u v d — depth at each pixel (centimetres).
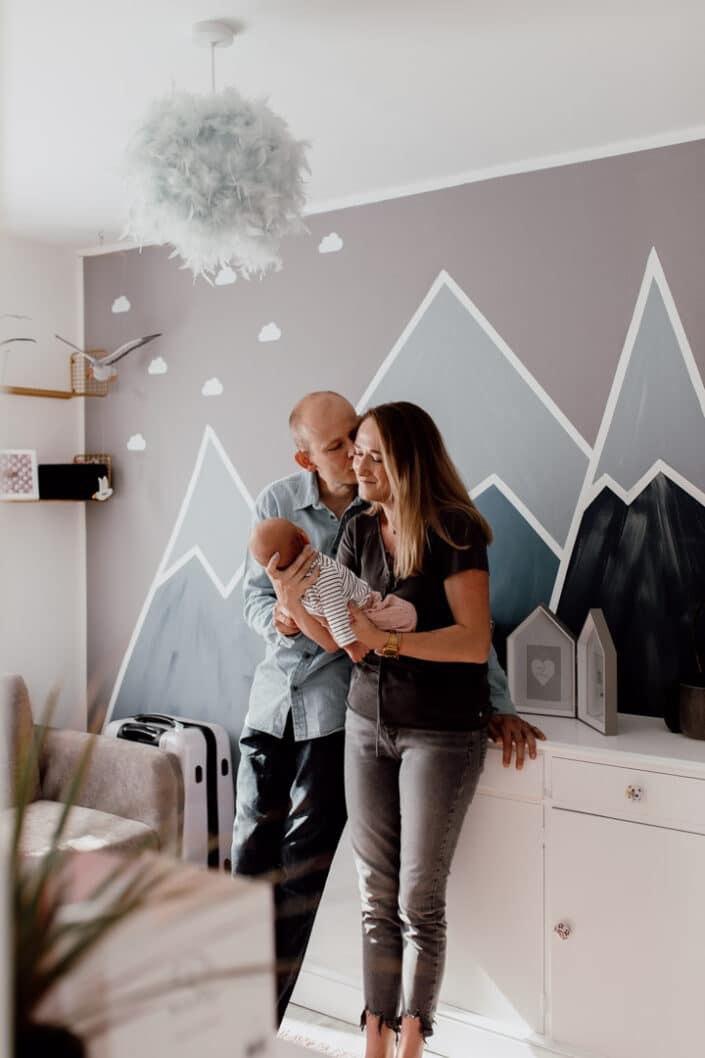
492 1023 221
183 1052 49
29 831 238
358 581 201
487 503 273
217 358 329
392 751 200
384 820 205
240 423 324
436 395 282
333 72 207
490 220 272
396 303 290
